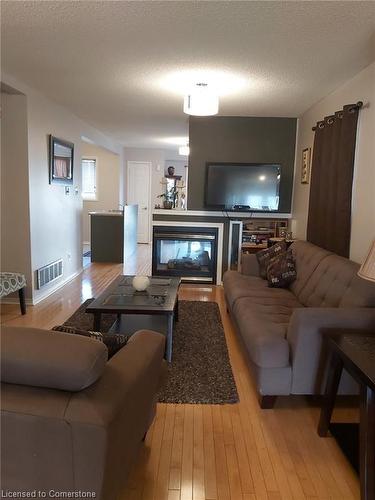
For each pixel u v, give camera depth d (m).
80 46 2.76
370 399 1.56
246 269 4.23
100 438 1.14
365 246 3.02
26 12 2.26
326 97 3.97
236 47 2.69
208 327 3.69
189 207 5.41
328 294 2.86
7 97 3.86
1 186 4.01
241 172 5.08
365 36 2.46
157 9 2.17
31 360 1.14
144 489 1.68
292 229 5.25
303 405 2.40
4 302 4.25
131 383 1.36
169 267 5.54
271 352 2.23
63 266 5.20
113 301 2.94
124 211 6.94
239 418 2.24
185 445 1.98
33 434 1.16
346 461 1.89
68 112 5.14
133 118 5.55
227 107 4.57
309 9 2.12
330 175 3.60
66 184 5.18
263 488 1.71
